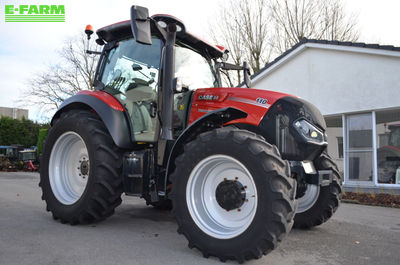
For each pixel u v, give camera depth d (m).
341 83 8.40
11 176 11.33
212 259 2.41
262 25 16.23
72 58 24.77
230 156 2.43
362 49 7.83
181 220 2.56
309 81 9.04
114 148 3.28
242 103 2.99
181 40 3.59
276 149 2.42
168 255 2.48
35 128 32.59
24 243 2.65
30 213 3.91
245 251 2.26
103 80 3.81
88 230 3.16
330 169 3.37
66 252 2.46
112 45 3.81
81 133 3.32
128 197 5.73
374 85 7.80
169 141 3.03
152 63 3.39
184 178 2.60
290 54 9.26
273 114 2.86
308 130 2.82
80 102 3.54
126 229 3.27
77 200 3.30
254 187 2.31
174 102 3.25
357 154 8.15
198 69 3.70
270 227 2.20
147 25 2.70
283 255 2.55
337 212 4.77
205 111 3.16
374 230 3.55
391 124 7.98
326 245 2.88
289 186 2.28
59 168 3.66
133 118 3.39
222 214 2.60
